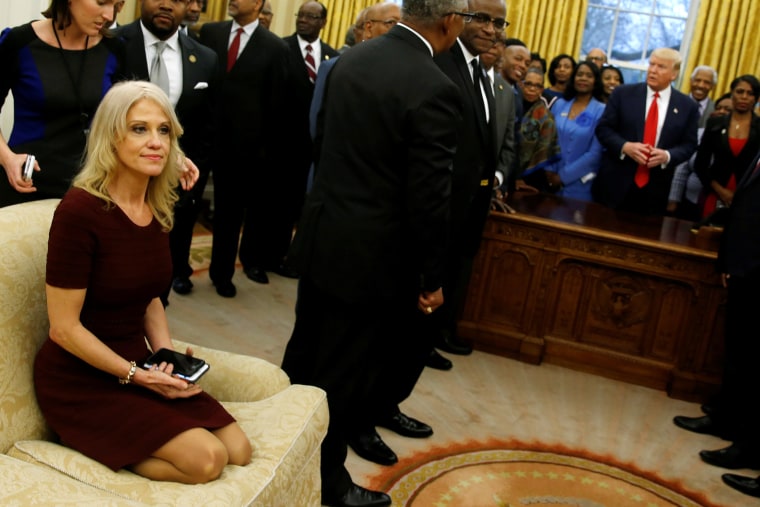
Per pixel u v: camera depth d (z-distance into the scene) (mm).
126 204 1812
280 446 1826
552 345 4215
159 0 3238
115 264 1754
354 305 2312
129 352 1851
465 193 2871
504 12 2900
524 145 4914
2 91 2416
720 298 3881
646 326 4086
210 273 4637
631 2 7738
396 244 2307
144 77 3338
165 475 1674
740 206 3303
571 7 7500
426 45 2299
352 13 7715
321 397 2041
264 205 5004
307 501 1938
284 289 4984
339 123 2311
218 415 1810
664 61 4719
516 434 3334
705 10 7273
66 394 1742
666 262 3959
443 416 3410
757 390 3285
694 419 3633
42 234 1867
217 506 1554
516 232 4164
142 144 1749
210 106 3693
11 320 1728
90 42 2484
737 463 3258
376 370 2523
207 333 3982
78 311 1718
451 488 2789
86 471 1620
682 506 2902
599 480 3016
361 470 2809
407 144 2217
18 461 1575
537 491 2865
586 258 4086
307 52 5117
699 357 3957
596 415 3654
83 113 2467
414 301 2584
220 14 7160
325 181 2346
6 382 1692
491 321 4289
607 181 4910
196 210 4289
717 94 7320
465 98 2807
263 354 3838
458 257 3115
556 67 5645
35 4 3031
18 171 2250
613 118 4895
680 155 4754
